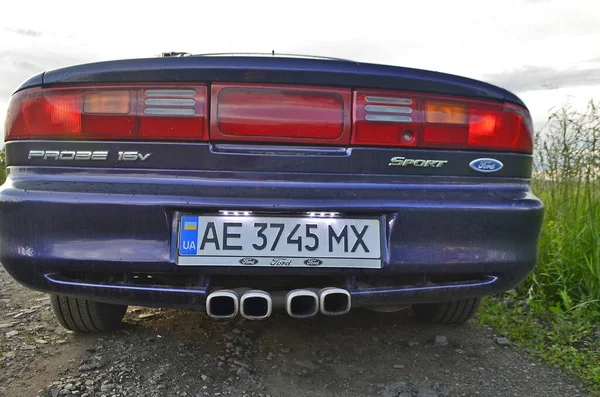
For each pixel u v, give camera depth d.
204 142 1.86
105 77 1.88
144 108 1.87
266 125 1.87
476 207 1.93
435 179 1.97
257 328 2.60
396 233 1.89
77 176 1.89
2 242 1.91
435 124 1.96
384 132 1.92
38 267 1.86
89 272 1.91
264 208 1.82
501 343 2.54
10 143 2.01
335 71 1.88
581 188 3.81
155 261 1.82
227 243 1.83
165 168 1.87
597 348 2.51
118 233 1.83
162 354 2.28
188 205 1.81
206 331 2.55
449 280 2.01
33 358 2.24
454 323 2.74
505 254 1.96
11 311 2.92
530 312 2.88
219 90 1.86
